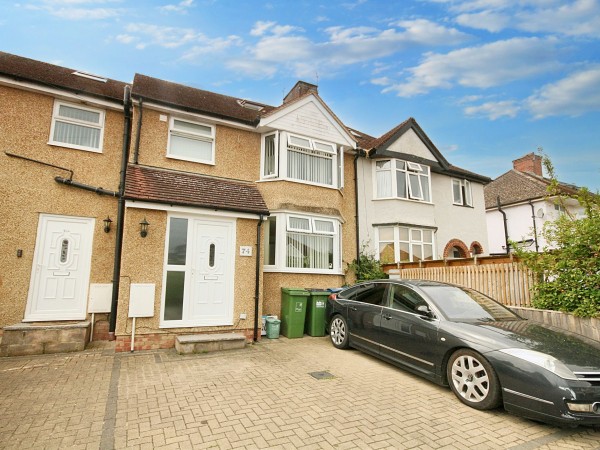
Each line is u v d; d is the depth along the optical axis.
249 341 8.11
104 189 8.71
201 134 9.97
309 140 11.09
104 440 3.51
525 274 7.51
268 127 10.45
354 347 6.98
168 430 3.74
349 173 12.88
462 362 4.73
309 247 10.48
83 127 8.95
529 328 4.95
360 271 11.91
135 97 8.84
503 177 22.56
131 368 5.89
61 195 8.31
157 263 7.42
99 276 8.43
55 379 5.30
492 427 4.00
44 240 8.04
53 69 10.05
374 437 3.70
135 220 7.36
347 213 12.48
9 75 7.88
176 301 7.53
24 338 6.75
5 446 3.35
